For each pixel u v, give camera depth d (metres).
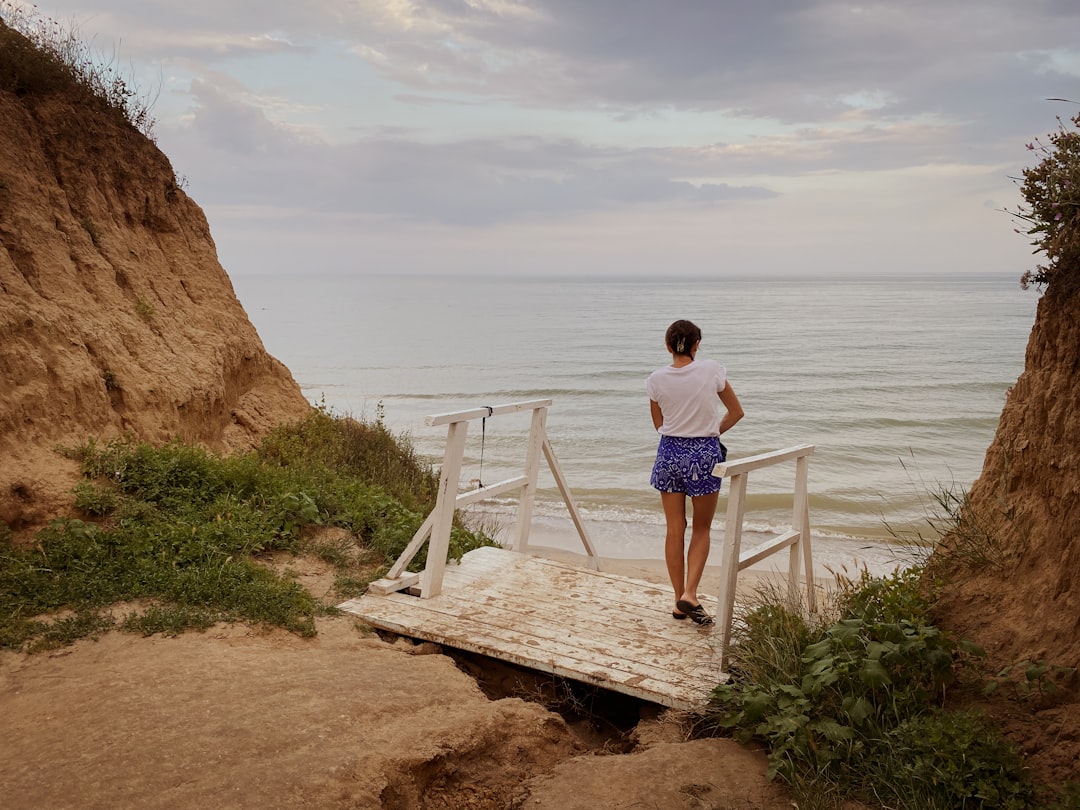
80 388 7.65
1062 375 4.21
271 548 6.90
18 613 5.13
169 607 5.50
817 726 4.00
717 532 13.78
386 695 4.52
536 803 3.79
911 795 3.65
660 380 5.89
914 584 4.92
